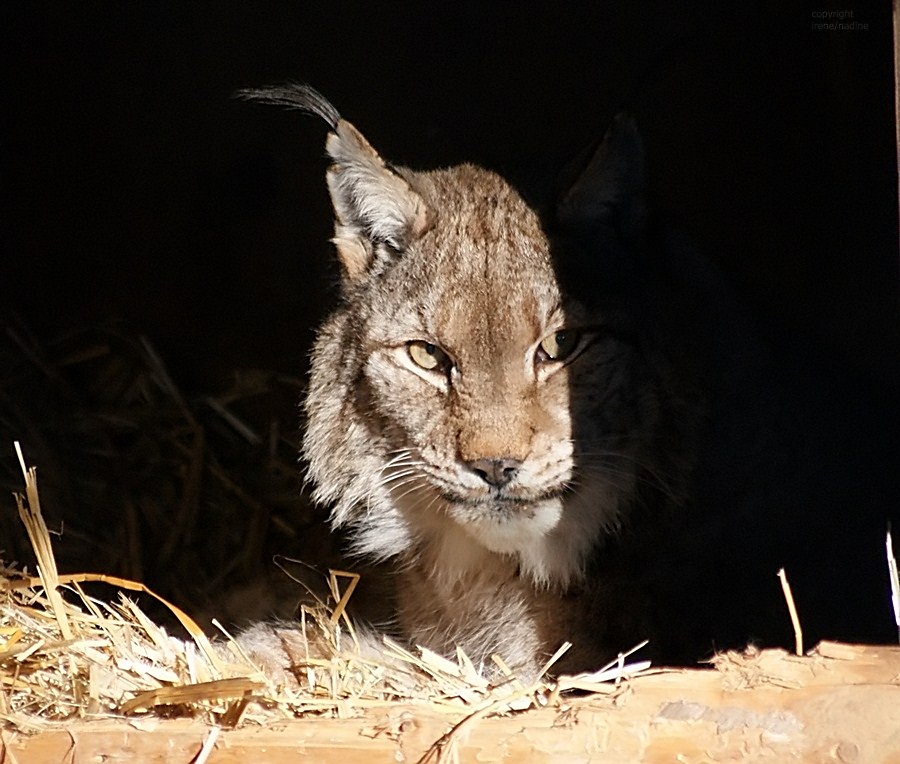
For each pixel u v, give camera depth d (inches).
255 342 521.3
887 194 418.3
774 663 249.6
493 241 311.0
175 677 279.6
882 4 419.8
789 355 359.9
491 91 498.0
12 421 484.4
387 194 324.2
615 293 313.6
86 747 242.1
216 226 524.1
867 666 246.4
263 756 238.5
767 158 462.0
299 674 299.3
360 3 500.7
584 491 310.7
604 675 259.4
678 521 321.7
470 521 307.1
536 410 300.8
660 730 236.1
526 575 322.7
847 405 358.3
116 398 504.7
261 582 431.2
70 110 527.5
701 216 467.5
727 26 463.2
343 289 337.1
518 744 235.6
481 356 301.6
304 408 377.1
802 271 450.3
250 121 515.8
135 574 443.8
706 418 325.7
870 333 424.8
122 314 528.7
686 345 327.9
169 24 514.0
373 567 379.6
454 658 337.7
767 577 326.6
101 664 274.4
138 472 478.0
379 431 326.3
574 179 314.7
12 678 265.9
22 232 532.4
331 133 328.2
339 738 240.7
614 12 482.0
